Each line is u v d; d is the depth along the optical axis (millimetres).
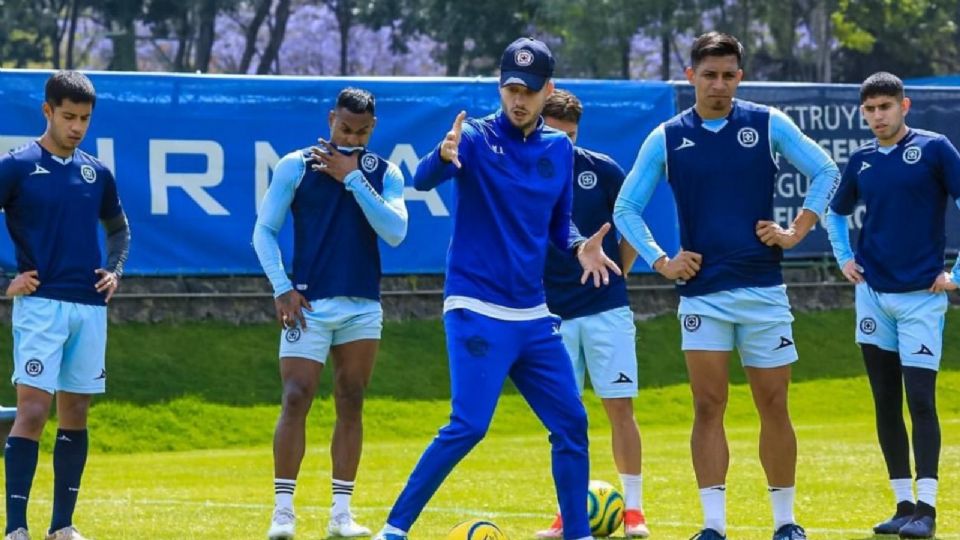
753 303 21312
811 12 122188
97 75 48219
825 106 56500
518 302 19891
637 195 21969
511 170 19844
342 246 24438
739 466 35688
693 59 21484
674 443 42781
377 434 46812
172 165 49094
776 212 55406
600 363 25016
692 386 21719
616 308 25172
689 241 21578
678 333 55812
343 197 24469
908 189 24703
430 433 47375
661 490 31141
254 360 50188
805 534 22266
